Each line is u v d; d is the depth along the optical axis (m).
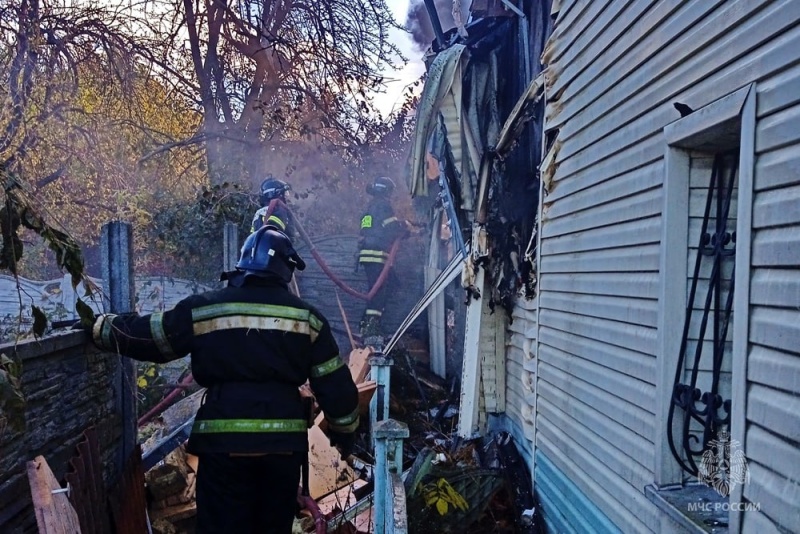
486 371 5.33
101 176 7.22
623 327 2.75
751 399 1.76
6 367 1.72
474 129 5.78
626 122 2.74
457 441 5.32
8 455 1.87
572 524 3.34
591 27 3.18
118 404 2.96
